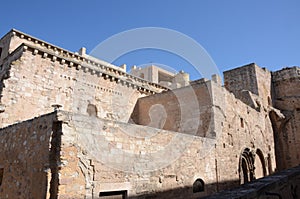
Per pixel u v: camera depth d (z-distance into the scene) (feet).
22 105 50.24
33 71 53.93
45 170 26.12
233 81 105.60
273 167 87.86
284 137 102.73
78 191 26.94
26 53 53.62
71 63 61.16
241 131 70.44
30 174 29.07
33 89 53.01
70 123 27.94
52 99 56.08
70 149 27.22
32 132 31.04
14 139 34.99
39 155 28.30
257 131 81.97
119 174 31.89
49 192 25.41
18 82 50.60
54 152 26.96
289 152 100.17
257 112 85.81
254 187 23.41
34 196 27.12
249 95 88.84
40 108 53.36
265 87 105.50
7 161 35.42
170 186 39.40
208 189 48.55
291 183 30.22
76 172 27.20
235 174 61.00
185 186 42.47
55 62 58.59
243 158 68.59
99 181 29.32
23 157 31.53
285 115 104.99
